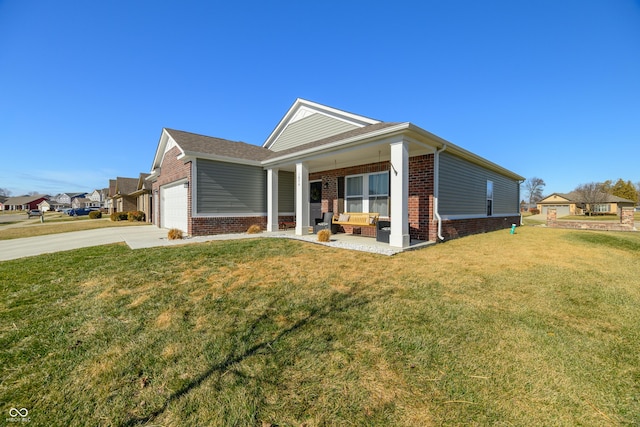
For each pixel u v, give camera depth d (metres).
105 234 10.75
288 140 12.72
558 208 43.50
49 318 2.91
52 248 7.44
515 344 2.31
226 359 2.11
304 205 9.23
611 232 11.26
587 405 1.64
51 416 1.58
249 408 1.62
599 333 2.51
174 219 12.26
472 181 9.91
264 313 2.96
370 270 4.64
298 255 5.78
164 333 2.55
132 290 3.73
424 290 3.65
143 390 1.79
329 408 1.62
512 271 4.63
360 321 2.75
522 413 1.57
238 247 6.57
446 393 1.74
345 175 10.38
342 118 10.42
